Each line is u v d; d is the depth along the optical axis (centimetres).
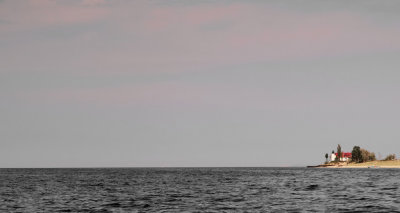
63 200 7325
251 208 5869
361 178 15300
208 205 6312
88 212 5675
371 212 5319
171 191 9325
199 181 14312
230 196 7794
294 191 8869
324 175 19675
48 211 5806
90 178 18088
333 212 5359
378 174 19925
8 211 5834
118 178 17912
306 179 15125
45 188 10719
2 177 19738
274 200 6925
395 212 5297
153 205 6400
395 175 18325
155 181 14575
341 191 8694
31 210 5931
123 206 6309
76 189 10256
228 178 16900
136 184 12569
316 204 6256
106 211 5756
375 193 8062
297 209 5691
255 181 13825
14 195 8456
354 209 5619
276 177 17612
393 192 8250
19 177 19738
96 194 8619
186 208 5981
